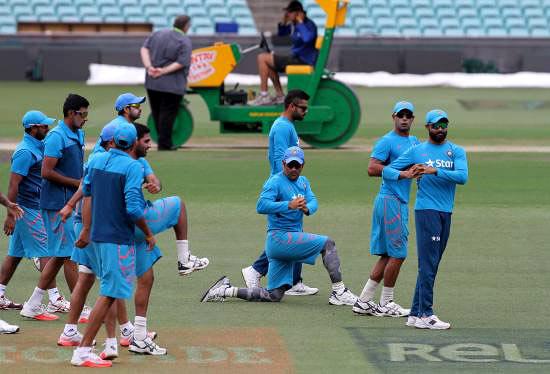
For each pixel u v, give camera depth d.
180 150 87.94
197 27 167.75
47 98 130.00
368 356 34.88
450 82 155.00
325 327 38.69
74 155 39.69
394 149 40.31
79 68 158.38
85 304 41.78
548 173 76.69
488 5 177.00
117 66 158.38
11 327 37.47
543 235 56.19
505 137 99.56
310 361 34.25
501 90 148.62
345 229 57.50
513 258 51.00
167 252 51.75
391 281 40.38
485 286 45.50
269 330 38.19
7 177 71.62
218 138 98.25
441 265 49.50
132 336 35.75
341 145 89.38
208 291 42.59
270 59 86.56
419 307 38.72
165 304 42.03
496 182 72.75
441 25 172.38
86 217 34.44
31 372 32.81
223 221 59.28
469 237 55.66
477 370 33.34
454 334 37.78
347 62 159.12
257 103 87.31
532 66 161.88
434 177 37.97
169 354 35.00
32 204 40.50
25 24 159.25
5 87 147.12
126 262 33.69
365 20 171.50
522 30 173.12
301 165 41.66
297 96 45.16
